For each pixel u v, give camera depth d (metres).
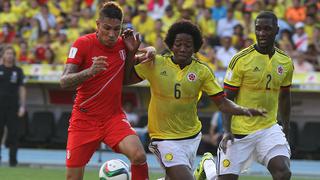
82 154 28.08
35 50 69.94
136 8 73.31
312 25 68.25
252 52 29.94
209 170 33.00
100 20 27.30
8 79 55.34
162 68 28.11
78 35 71.06
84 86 27.70
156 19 69.88
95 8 75.31
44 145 70.31
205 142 62.59
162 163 28.73
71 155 28.11
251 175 52.69
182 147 28.64
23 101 56.19
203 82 28.25
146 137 62.16
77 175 28.30
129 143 27.39
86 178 47.25
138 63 28.25
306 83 62.59
